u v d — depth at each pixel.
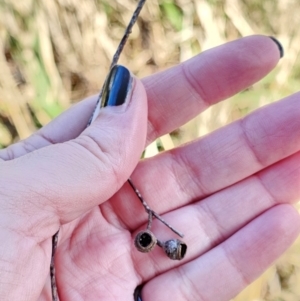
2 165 0.10
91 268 0.11
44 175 0.09
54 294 0.10
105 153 0.10
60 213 0.10
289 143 0.11
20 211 0.09
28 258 0.10
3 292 0.09
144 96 0.10
